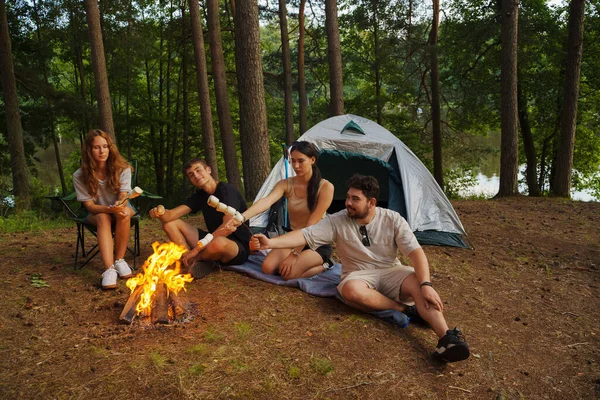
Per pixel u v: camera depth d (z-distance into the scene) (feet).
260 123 29.71
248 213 12.27
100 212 11.98
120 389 7.55
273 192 12.84
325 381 8.22
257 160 29.81
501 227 22.18
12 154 38.17
